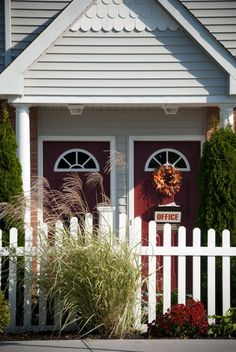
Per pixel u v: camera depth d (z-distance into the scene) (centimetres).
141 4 1412
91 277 1067
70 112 1517
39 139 1567
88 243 1088
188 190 1585
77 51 1405
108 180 1585
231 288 1166
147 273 1159
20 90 1383
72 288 1070
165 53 1412
